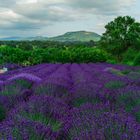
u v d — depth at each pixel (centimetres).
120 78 1158
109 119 384
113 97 704
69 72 1898
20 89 849
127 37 6506
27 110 493
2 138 330
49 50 4662
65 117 473
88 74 1548
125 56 5425
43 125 393
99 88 812
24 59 4116
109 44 6700
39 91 810
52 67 2411
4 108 588
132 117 443
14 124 388
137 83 1098
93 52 4922
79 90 772
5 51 4000
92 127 356
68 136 373
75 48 5194
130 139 314
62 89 866
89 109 493
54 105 539
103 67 2714
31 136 350
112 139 314
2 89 846
